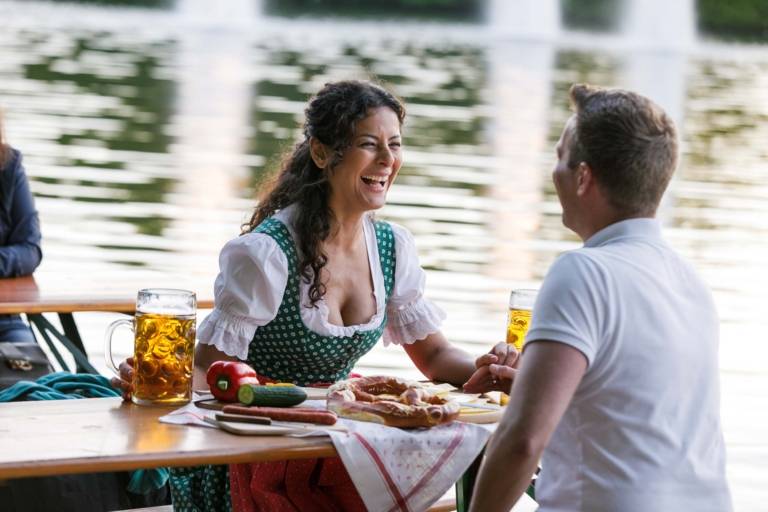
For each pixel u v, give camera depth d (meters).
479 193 12.69
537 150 15.85
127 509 4.26
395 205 11.76
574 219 3.12
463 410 3.44
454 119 18.30
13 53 23.81
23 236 5.95
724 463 3.08
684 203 13.09
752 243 11.24
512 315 3.82
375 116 3.96
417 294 4.23
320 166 3.99
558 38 42.22
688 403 2.99
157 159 13.65
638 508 2.90
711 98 23.59
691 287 3.05
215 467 3.88
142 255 9.28
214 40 31.72
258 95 19.80
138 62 24.03
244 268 3.87
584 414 2.95
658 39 43.44
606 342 2.91
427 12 50.06
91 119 16.25
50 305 5.18
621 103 3.02
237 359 3.87
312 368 4.05
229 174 12.94
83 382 4.49
